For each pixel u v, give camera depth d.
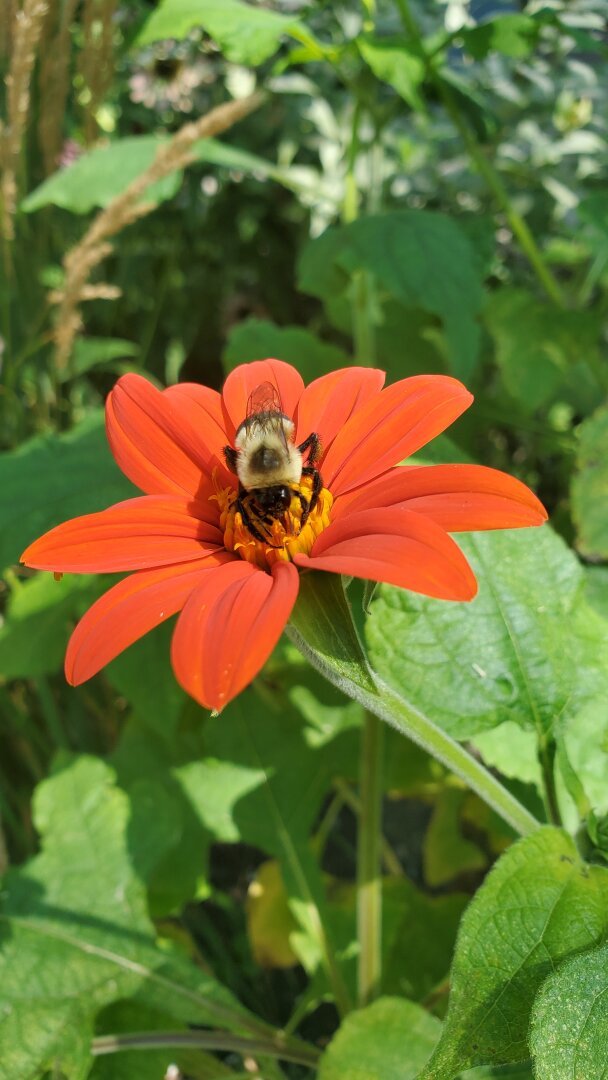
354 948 0.24
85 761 0.21
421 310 0.32
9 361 0.29
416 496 0.12
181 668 0.10
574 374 0.34
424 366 0.32
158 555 0.13
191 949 0.27
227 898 0.32
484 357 0.35
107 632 0.11
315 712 0.24
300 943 0.24
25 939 0.19
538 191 0.39
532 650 0.15
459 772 0.14
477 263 0.29
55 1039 0.18
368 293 0.27
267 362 0.16
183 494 0.14
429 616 0.15
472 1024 0.11
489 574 0.16
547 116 0.38
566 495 0.36
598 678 0.15
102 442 0.24
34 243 0.31
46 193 0.28
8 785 0.30
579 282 0.38
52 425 0.32
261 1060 0.20
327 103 0.41
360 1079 0.16
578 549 0.21
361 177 0.39
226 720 0.24
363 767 0.20
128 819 0.21
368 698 0.12
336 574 0.12
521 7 0.32
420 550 0.11
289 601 0.10
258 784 0.23
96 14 0.28
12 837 0.30
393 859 0.29
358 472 0.14
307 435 0.15
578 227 0.39
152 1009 0.19
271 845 0.23
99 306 0.41
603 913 0.12
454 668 0.15
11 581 0.27
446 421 0.13
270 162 0.43
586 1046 0.11
